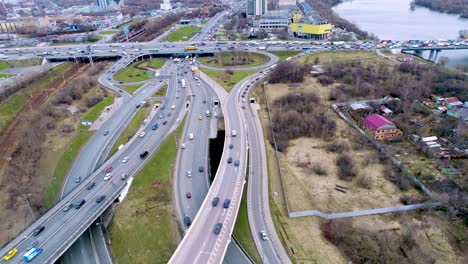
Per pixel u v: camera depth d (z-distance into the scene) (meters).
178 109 155.00
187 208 92.25
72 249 82.75
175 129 135.50
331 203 94.81
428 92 162.00
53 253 72.56
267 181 103.94
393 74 184.50
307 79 189.75
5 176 101.56
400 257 77.31
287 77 186.38
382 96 162.75
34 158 111.38
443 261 76.38
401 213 89.81
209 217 79.44
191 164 112.88
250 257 76.31
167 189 100.31
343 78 187.25
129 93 176.12
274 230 84.31
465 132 125.31
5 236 81.88
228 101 156.75
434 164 110.12
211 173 107.94
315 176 106.94
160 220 88.19
